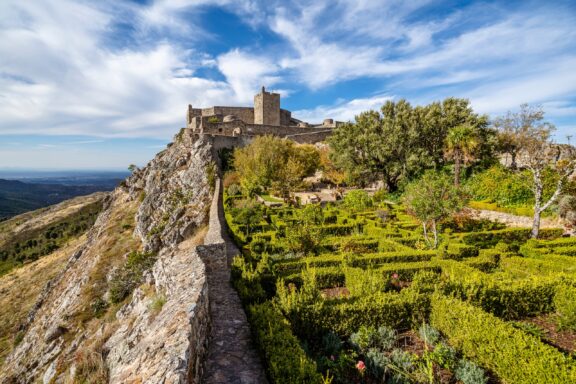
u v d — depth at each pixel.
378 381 6.33
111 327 17.14
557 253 16.81
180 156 66.81
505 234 21.89
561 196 25.91
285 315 7.76
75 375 10.92
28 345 32.28
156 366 4.22
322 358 6.72
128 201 72.38
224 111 85.88
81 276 42.50
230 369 6.00
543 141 24.86
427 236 20.33
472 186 34.50
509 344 6.41
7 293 56.50
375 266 13.86
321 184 56.09
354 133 47.50
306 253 16.16
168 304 6.98
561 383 5.48
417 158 40.91
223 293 10.29
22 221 130.12
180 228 36.38
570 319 8.77
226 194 41.94
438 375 6.43
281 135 77.56
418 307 8.51
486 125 40.41
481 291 9.30
